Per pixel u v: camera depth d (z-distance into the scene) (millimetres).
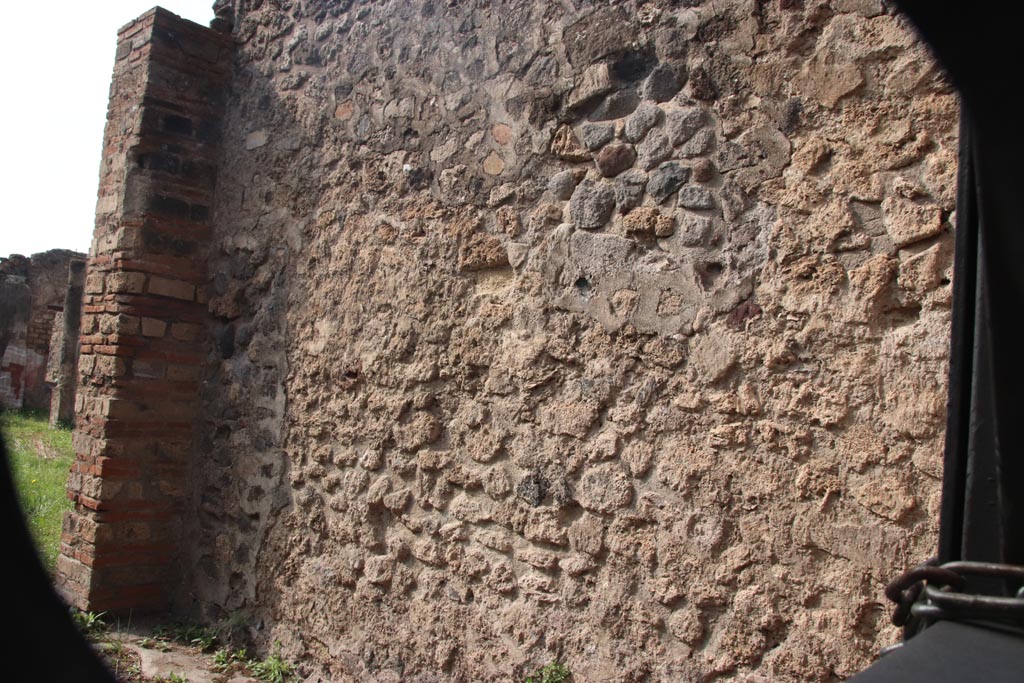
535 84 3098
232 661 3791
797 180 2375
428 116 3514
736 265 2482
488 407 3119
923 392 2088
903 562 2078
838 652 2166
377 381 3555
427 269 3416
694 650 2453
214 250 4586
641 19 2797
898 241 2170
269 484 4016
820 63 2355
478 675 3010
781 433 2332
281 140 4258
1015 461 926
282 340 4082
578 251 2893
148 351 4375
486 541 3064
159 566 4406
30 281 14156
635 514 2639
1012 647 846
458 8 3445
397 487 3420
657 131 2721
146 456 4355
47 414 13273
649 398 2646
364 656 3414
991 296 925
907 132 2178
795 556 2273
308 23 4215
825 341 2275
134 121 4422
